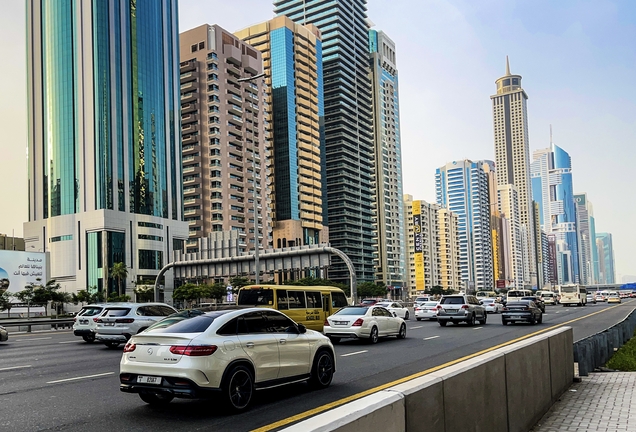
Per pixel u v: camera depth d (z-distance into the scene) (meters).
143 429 7.36
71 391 10.39
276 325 9.64
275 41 151.00
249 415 8.16
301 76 154.38
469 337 22.14
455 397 5.01
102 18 105.31
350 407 3.64
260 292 22.12
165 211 111.69
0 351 19.39
